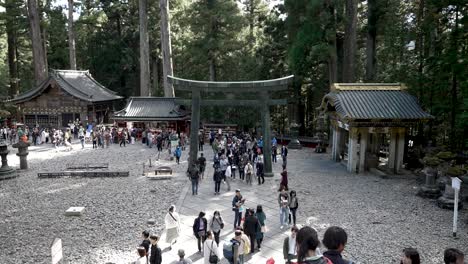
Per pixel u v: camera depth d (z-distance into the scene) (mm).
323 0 32125
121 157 30344
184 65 54469
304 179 23641
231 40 46844
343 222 15906
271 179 23578
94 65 61812
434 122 27828
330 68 35469
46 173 23797
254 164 25312
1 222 16094
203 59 48531
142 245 10609
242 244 11016
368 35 38125
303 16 33438
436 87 25750
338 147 29531
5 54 62156
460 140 24391
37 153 32125
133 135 37406
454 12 24328
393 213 17156
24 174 24734
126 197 19594
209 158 30156
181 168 26484
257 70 45250
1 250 13258
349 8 34312
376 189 21344
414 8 30281
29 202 18859
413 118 23906
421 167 25734
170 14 53312
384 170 26031
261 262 12148
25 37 60656
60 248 9969
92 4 61781
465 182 21062
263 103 24312
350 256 12562
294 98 43594
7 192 20672
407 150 27109
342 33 39344
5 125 43562
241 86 24219
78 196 19828
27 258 12609
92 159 29469
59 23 55938
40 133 37812
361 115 23938
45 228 15359
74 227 15445
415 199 19406
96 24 59188
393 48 30453
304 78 41594
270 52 44250
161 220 16172
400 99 25453
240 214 14578
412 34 27984
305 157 31750
